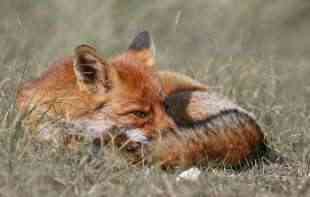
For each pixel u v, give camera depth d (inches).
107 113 452.8
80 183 395.5
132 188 394.3
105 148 434.6
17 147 419.5
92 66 452.4
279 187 428.1
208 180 414.9
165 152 436.5
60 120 447.8
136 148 448.1
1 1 978.1
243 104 574.9
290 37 1038.4
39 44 839.1
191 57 768.9
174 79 516.1
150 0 1022.4
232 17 1002.1
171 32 919.0
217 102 468.4
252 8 1054.4
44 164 405.7
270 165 476.4
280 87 650.8
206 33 794.2
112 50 851.4
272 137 520.4
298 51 981.2
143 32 514.0
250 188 411.8
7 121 447.2
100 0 975.6
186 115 455.5
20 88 484.7
